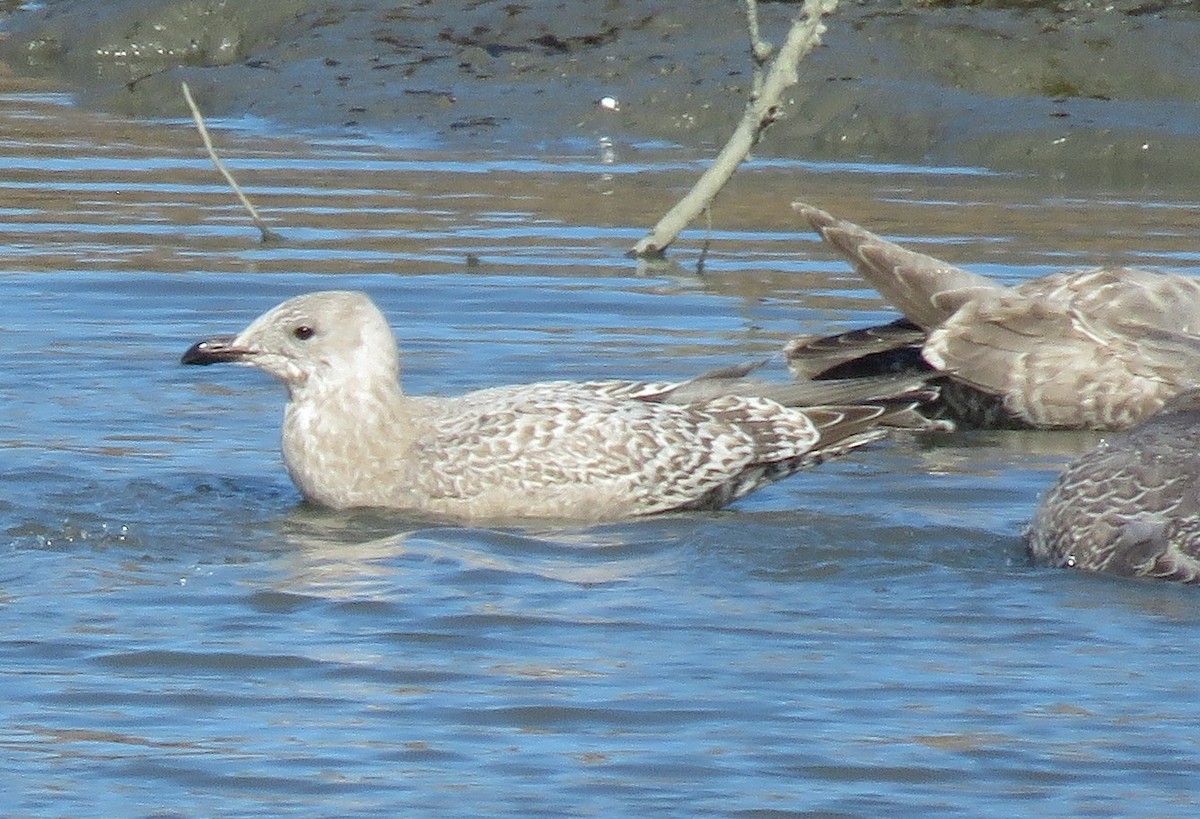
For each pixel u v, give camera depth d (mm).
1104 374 16281
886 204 22688
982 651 10750
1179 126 25203
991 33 27125
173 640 10867
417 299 18625
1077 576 11945
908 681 10320
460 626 11117
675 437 13727
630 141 25875
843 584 11914
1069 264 19922
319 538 12844
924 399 14750
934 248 20547
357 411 13586
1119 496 11992
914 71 26781
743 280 19844
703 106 26266
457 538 12883
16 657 10594
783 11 28141
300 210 22172
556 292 19031
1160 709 9961
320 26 29156
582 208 22609
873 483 14422
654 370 16453
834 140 25812
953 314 16594
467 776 9250
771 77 20906
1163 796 9055
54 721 9820
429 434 13672
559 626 11148
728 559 12422
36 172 23781
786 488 14297
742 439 13867
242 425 15297
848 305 18938
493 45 28109
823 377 16188
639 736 9680
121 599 11508
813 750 9508
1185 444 12156
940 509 13648
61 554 12289
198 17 30594
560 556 12531
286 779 9211
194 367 16656
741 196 23344
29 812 8867
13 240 20500
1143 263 19922
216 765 9352
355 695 10164
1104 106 25797
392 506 13586
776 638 10961
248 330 13656
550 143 25797
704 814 8883
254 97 27578
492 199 22922
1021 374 16328
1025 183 23938
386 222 21719
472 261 20031
